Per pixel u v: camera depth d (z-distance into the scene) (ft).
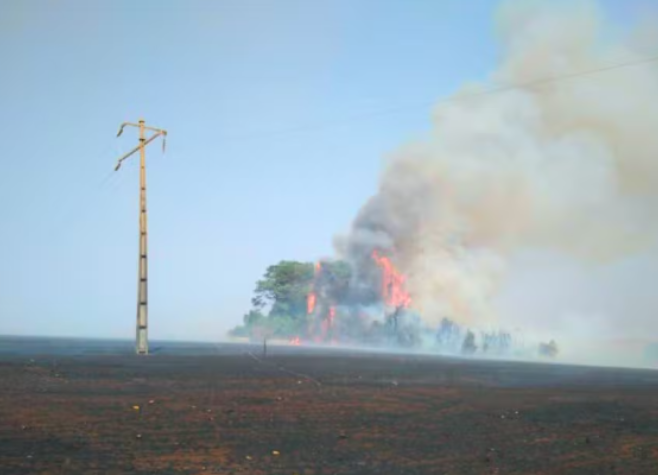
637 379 107.55
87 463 32.42
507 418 53.16
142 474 30.60
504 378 100.32
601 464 35.96
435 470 33.30
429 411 56.03
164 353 163.32
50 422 44.21
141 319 146.92
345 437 41.75
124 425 43.83
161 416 48.32
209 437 40.34
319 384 79.05
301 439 40.63
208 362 122.11
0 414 47.24
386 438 41.93
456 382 88.99
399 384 82.64
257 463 33.65
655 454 39.32
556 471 33.91
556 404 64.39
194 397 61.05
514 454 38.01
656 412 59.98
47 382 72.54
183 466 32.50
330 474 31.86
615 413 58.44
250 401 59.16
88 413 48.80
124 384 72.49
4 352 159.94
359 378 91.09
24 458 33.01
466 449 39.04
